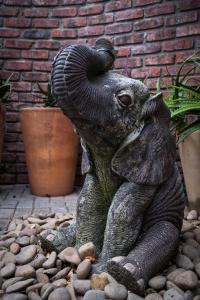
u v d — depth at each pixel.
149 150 1.32
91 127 1.25
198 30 2.83
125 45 3.20
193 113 2.19
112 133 1.28
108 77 1.30
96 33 3.35
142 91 1.30
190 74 2.85
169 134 1.37
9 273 1.40
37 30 3.51
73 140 3.10
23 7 3.51
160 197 1.42
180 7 2.91
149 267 1.27
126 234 1.33
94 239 1.51
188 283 1.25
